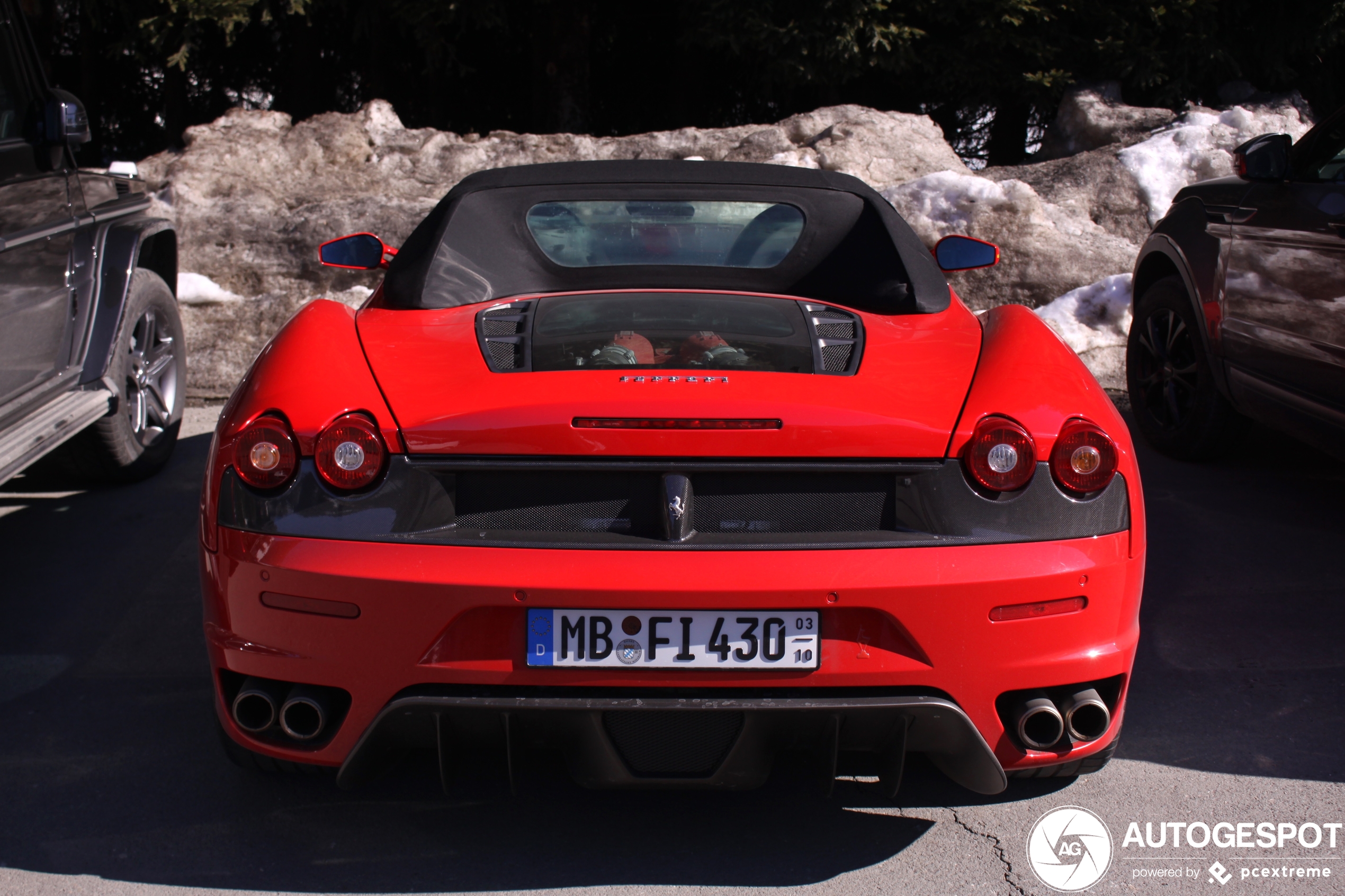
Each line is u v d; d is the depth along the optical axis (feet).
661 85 41.70
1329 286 11.57
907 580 6.04
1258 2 27.58
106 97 44.75
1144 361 15.99
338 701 6.43
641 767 6.32
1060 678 6.34
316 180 23.59
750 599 5.98
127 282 13.23
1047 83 26.81
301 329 7.53
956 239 10.62
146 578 11.32
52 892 6.55
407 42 38.93
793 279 8.93
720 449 6.14
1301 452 15.65
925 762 8.11
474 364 6.97
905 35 26.40
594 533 6.24
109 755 8.09
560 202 9.47
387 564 6.08
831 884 6.68
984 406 6.45
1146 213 22.84
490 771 7.91
